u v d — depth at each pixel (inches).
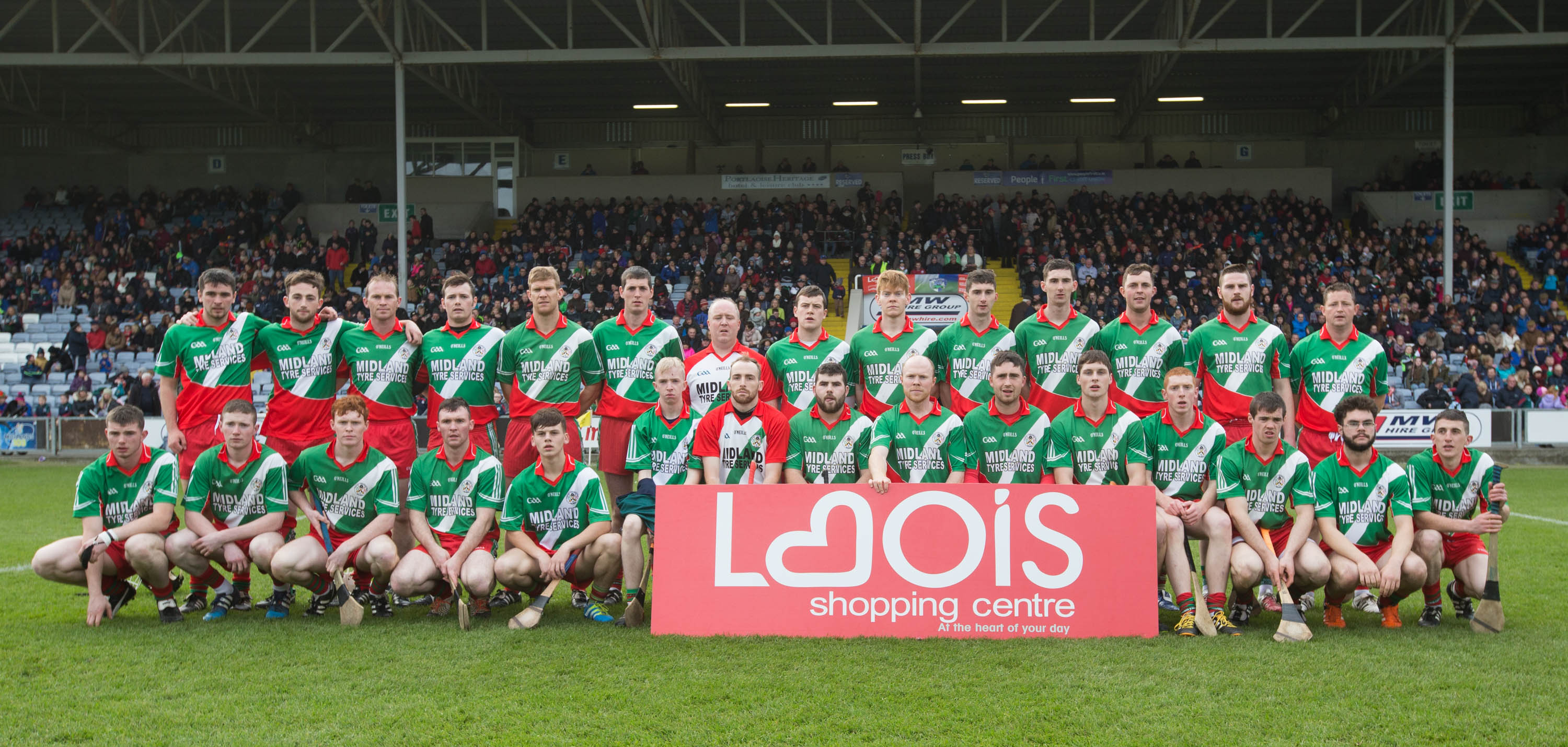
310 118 1127.0
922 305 831.7
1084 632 201.9
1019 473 223.0
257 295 874.1
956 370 254.7
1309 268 861.2
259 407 761.6
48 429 666.2
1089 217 983.0
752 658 186.2
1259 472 214.5
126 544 211.9
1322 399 251.9
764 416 228.7
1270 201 1008.9
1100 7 862.5
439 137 1112.8
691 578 208.2
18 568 279.7
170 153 1179.3
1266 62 976.3
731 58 755.4
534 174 1189.1
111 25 722.2
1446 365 705.6
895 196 1050.7
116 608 225.1
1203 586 215.0
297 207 1097.4
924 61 987.3
